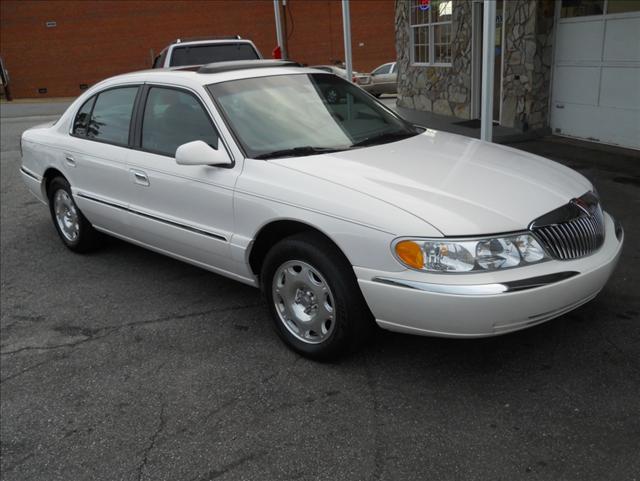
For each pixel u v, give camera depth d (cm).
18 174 988
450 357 362
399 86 1458
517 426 297
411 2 1335
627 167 747
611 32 838
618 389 320
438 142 428
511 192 335
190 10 3172
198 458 295
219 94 421
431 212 311
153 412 334
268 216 363
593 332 378
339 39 3347
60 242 637
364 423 310
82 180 530
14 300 496
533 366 347
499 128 1045
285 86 448
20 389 367
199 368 374
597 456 273
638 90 812
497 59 1098
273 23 3262
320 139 411
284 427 312
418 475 271
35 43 3136
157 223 453
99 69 3203
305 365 367
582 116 921
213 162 386
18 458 306
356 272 324
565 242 321
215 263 422
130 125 479
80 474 292
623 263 473
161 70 494
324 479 274
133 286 508
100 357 397
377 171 358
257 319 433
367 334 350
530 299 300
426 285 301
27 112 2422
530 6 938
